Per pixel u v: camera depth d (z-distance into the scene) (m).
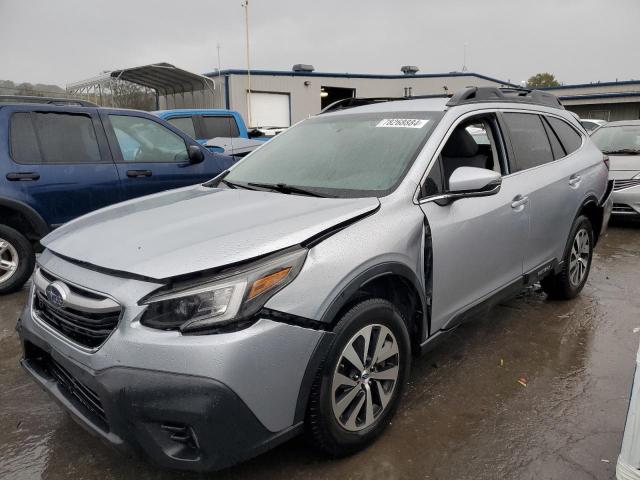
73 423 2.90
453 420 2.87
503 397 3.11
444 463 2.52
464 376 3.37
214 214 2.66
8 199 4.77
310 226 2.37
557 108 4.57
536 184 3.78
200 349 1.98
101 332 2.16
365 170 3.04
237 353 2.01
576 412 2.95
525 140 3.91
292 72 21.72
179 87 18.64
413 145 3.09
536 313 4.44
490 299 3.42
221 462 2.05
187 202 3.00
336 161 3.23
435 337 3.00
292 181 3.22
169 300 2.05
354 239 2.44
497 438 2.71
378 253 2.48
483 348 3.77
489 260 3.31
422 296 2.79
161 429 2.04
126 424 2.03
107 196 5.34
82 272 2.32
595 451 2.60
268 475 2.44
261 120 21.31
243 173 3.59
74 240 2.57
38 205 4.94
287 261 2.19
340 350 2.33
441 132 3.15
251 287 2.09
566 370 3.45
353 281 2.35
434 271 2.86
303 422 2.28
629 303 4.68
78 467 2.54
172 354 1.99
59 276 2.39
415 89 24.98
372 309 2.45
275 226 2.37
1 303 4.83
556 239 4.12
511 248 3.53
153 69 15.75
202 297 2.05
